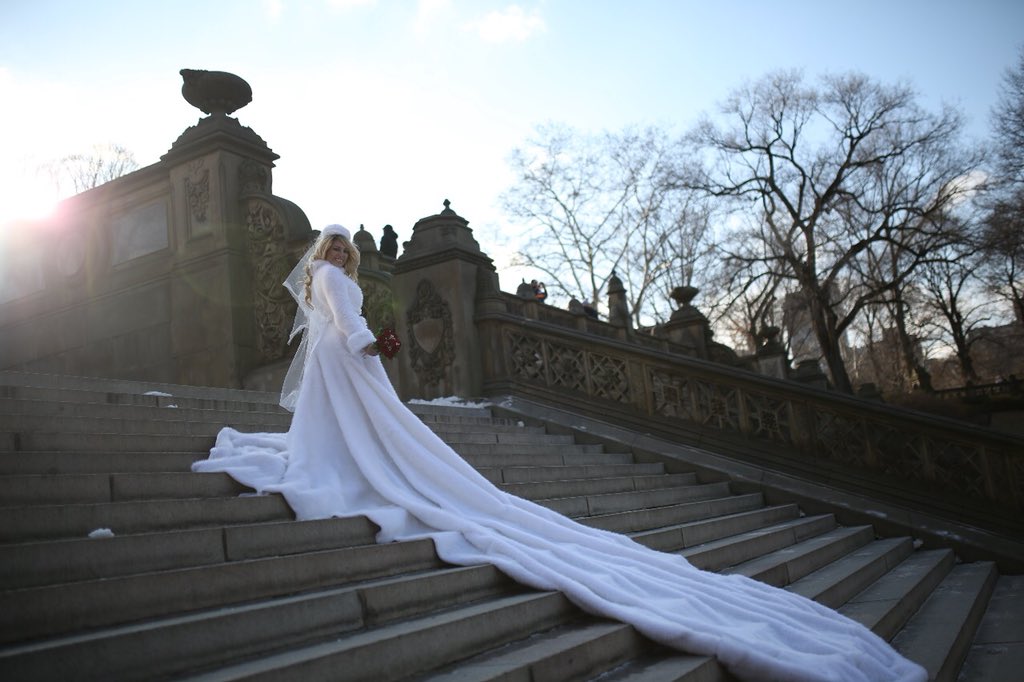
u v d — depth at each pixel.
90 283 11.74
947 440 9.16
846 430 9.62
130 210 11.59
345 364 5.21
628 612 4.04
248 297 10.64
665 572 4.66
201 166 10.89
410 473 4.91
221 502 4.21
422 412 9.01
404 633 3.23
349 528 4.41
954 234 33.97
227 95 11.05
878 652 4.50
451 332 11.02
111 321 11.44
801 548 7.11
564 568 4.31
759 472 9.64
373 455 4.99
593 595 4.13
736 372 10.05
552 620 4.06
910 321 44.53
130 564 3.35
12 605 2.71
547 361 10.95
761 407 10.02
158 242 11.23
